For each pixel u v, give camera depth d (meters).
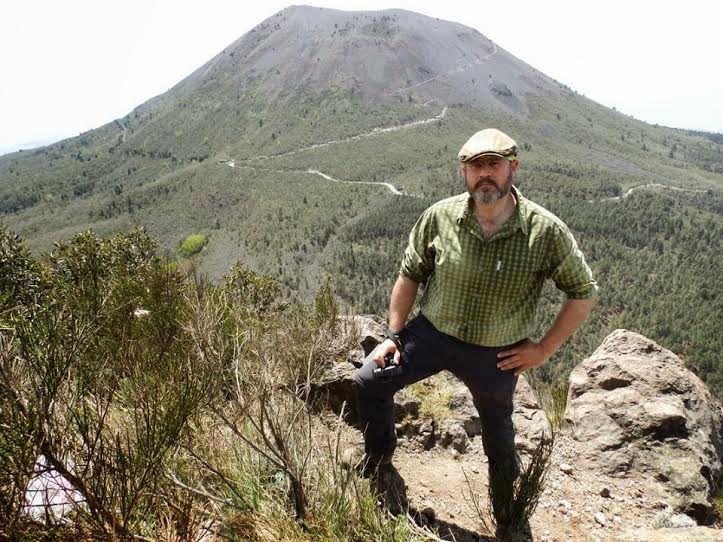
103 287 2.63
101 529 1.41
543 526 2.49
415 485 2.67
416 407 3.25
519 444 3.18
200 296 2.83
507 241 1.98
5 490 1.33
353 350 3.48
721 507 3.00
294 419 2.23
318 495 2.01
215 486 1.91
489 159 1.87
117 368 2.07
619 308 104.75
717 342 82.62
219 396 2.22
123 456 1.49
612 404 3.48
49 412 1.44
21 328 1.53
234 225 176.25
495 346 2.13
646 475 3.04
